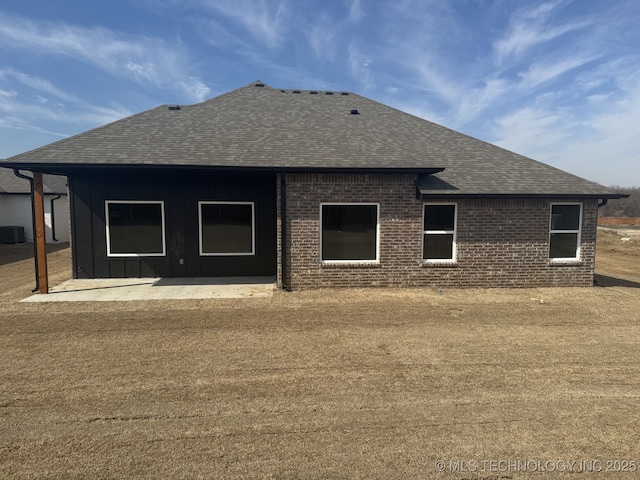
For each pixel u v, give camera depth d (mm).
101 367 4695
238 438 3291
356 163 8641
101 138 9125
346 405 3852
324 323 6473
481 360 4988
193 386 4227
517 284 9344
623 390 4207
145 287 9008
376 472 2895
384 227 8969
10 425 3451
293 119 11430
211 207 10164
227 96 12906
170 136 9547
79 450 3107
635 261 15258
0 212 19000
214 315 6863
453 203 9133
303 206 8711
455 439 3305
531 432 3418
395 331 6098
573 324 6516
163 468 2906
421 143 11062
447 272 9188
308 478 2826
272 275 10469
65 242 19719
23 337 5719
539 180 9672
